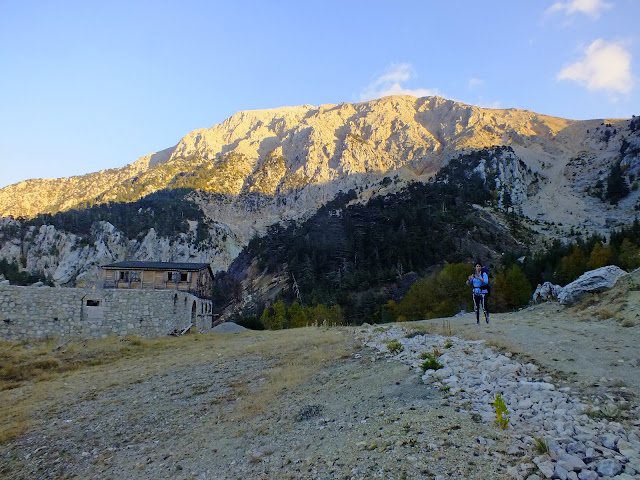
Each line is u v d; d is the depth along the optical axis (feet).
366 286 291.17
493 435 20.71
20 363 64.34
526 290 160.76
